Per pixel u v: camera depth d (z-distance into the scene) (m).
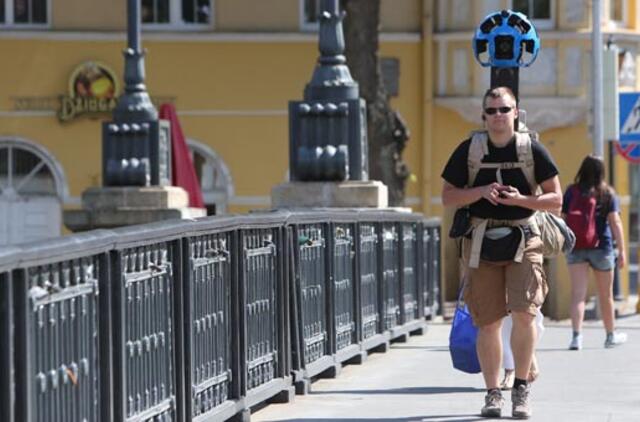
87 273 19.42
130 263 21.14
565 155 84.62
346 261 36.22
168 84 85.25
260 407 29.36
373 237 39.91
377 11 72.44
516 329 26.72
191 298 23.97
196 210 63.66
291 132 41.56
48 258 17.70
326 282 33.88
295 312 30.88
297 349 30.98
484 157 26.42
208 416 24.83
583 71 83.81
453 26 84.31
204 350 24.94
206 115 85.38
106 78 84.81
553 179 26.39
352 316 36.97
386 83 84.50
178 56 85.12
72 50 84.81
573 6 83.31
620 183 86.94
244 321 27.11
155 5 85.31
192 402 24.06
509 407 28.91
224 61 85.25
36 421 17.48
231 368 26.59
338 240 35.28
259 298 28.42
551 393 31.66
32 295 17.31
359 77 72.25
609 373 36.06
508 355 31.81
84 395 19.30
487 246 26.33
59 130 85.06
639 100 63.44
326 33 41.72
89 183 85.06
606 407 29.22
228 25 85.12
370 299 39.47
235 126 85.38
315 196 41.09
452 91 84.50
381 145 72.56
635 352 42.31
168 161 63.72
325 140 41.38
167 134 63.66
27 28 84.56
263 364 28.69
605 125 63.66
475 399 30.47
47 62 84.81
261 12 85.12
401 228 44.09
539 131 84.56
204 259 24.84
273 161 85.38
